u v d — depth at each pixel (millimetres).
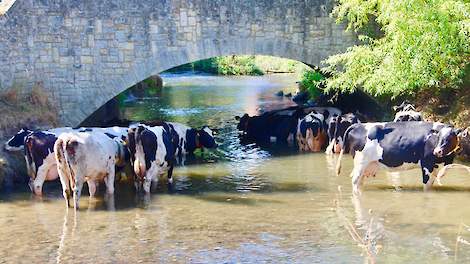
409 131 12648
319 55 17969
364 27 17859
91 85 17219
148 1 17109
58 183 14000
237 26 17500
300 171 14719
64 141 11938
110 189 12891
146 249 9844
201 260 9336
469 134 14406
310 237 10203
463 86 16422
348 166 15086
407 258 9219
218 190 13180
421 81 14984
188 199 12539
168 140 13578
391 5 14586
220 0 17344
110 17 17062
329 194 12641
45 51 16891
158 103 28234
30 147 12844
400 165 12680
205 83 37688
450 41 14367
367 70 16203
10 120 15492
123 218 11422
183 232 10594
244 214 11469
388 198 12211
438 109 16625
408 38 14547
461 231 10312
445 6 14141
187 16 17281
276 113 20031
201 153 17250
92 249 9898
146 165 13000
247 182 13797
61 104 17156
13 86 16500
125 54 17219
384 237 10109
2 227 10992
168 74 44438
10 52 16469
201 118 23469
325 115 18812
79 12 16938
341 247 9719
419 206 11648
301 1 17688
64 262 9383
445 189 12641
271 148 17766
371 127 12820
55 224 11148
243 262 9219
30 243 10203
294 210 11633
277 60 46156
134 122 19922
